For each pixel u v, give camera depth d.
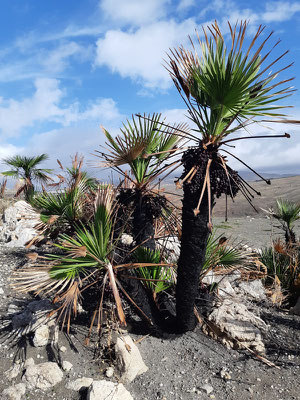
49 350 3.36
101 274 3.59
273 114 2.76
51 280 3.12
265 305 4.81
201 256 3.36
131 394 2.91
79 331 3.62
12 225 7.63
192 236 3.29
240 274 5.30
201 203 3.18
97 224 3.28
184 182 3.07
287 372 3.31
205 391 2.99
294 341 3.90
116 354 3.22
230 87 2.69
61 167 4.53
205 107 3.11
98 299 3.65
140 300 3.70
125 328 3.75
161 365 3.29
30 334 3.57
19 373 3.10
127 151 3.78
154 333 3.74
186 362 3.37
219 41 2.95
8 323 3.82
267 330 4.09
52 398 2.84
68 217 4.33
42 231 4.49
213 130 3.02
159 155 4.10
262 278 5.49
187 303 3.52
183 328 3.67
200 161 2.94
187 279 3.43
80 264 3.22
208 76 2.92
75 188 4.25
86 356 3.31
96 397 2.70
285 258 5.72
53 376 3.01
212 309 4.06
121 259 3.57
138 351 3.30
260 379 3.20
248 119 2.84
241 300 4.61
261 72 2.57
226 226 11.30
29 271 3.14
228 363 3.41
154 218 4.10
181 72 3.07
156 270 3.74
